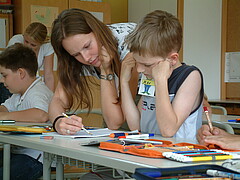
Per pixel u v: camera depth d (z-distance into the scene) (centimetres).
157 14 147
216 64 547
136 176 69
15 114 218
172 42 142
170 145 112
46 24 438
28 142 135
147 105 163
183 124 155
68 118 156
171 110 143
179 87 150
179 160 90
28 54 232
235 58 540
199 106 157
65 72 188
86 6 462
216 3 542
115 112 180
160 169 71
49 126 182
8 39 441
